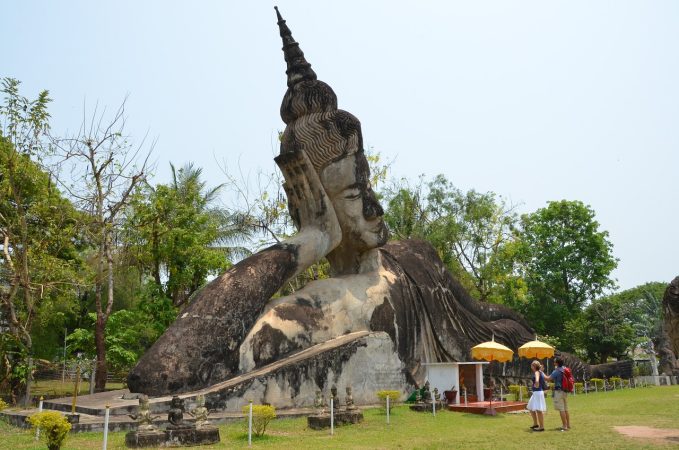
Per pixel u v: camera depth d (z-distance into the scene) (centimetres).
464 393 1636
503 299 3778
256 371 1368
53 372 3362
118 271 2705
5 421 1267
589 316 4253
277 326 1484
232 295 1405
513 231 3741
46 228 2150
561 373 1156
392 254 2086
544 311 4534
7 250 1941
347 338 1566
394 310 1820
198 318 1338
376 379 1558
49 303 2333
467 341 2128
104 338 2302
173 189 2770
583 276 4506
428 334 1980
